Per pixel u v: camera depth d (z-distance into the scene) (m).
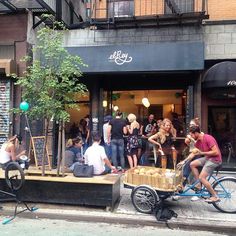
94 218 7.25
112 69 11.59
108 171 8.78
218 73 10.97
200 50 11.22
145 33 12.11
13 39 12.62
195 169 7.85
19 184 7.70
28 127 11.70
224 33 11.69
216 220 7.14
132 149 11.48
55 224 7.04
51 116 8.29
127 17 11.57
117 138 11.49
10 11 12.58
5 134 12.57
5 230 6.57
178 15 11.18
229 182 7.71
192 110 11.95
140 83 12.75
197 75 11.94
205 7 11.84
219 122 12.21
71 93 8.43
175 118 12.44
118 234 6.48
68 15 14.17
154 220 7.05
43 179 7.86
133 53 11.54
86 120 12.88
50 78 8.13
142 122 12.70
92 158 8.34
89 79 12.81
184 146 11.69
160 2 12.40
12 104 12.48
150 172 7.83
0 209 7.68
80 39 12.52
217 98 11.95
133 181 7.73
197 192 7.82
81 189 7.75
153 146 10.83
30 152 11.66
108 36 12.35
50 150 12.02
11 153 8.71
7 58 12.64
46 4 12.17
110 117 12.15
